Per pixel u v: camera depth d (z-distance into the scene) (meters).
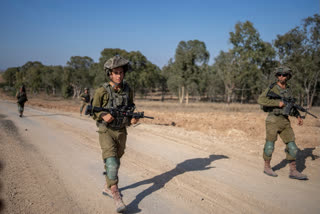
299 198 3.40
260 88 36.22
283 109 3.99
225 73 36.00
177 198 3.40
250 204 3.24
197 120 11.80
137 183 3.94
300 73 22.64
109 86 3.09
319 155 5.29
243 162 5.01
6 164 4.68
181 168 4.68
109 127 3.11
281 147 6.06
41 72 71.56
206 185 3.86
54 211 3.00
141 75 53.59
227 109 22.06
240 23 33.50
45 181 3.95
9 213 2.91
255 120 11.41
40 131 8.60
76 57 60.44
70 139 7.34
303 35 21.89
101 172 4.43
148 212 3.01
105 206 3.15
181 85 42.28
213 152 5.80
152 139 7.27
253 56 33.31
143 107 26.34
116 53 50.06
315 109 20.94
